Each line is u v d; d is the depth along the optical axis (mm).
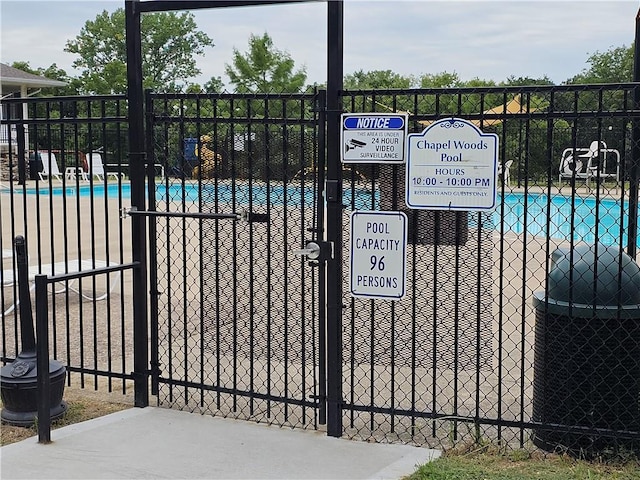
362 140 4062
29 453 4023
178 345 6234
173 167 4945
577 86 3719
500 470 3738
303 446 4109
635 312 3859
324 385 4324
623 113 3656
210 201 4820
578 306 3910
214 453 4012
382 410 4199
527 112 3811
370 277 4148
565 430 3904
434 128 3938
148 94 4652
